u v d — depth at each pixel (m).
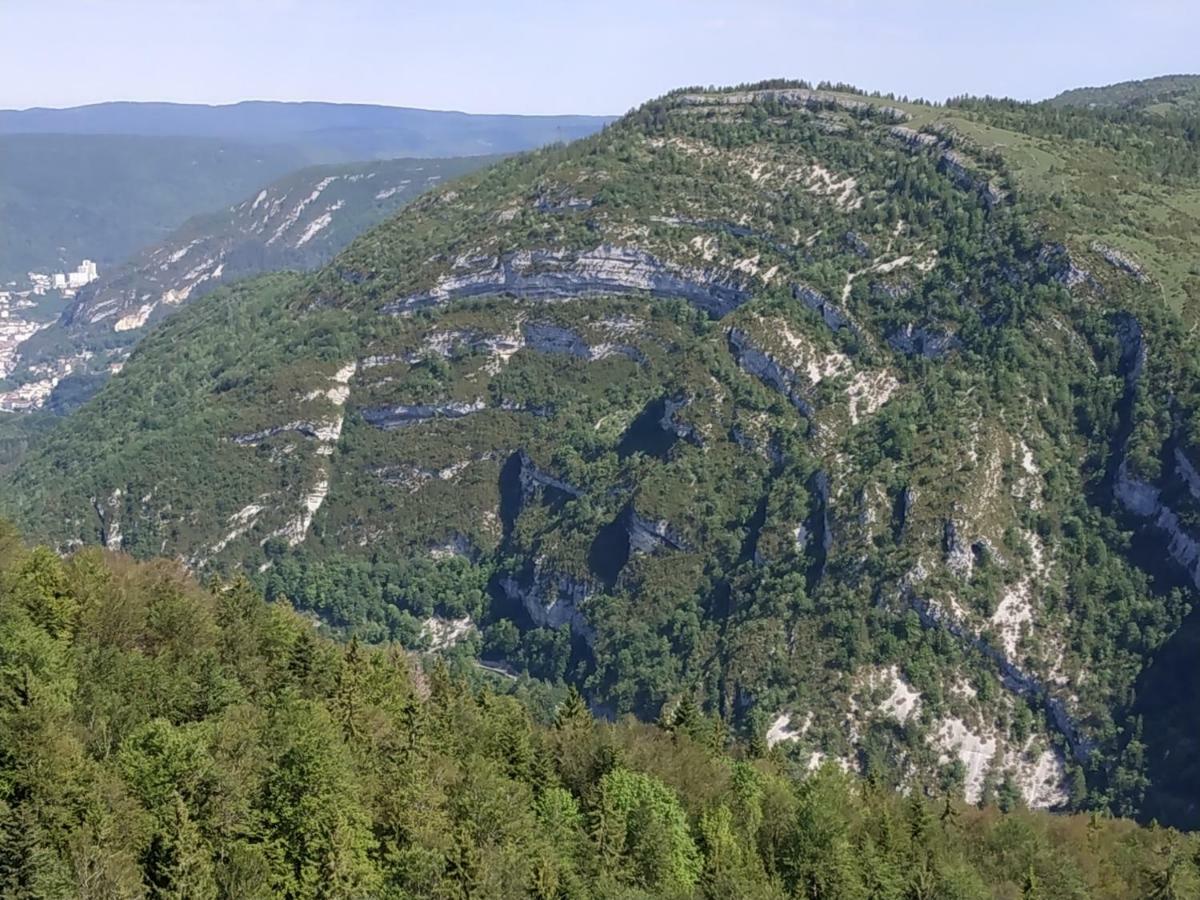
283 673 105.25
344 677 101.06
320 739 80.44
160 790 75.75
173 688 90.50
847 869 95.88
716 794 106.81
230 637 105.88
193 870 71.88
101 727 82.00
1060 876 108.50
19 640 85.56
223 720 86.75
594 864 89.56
